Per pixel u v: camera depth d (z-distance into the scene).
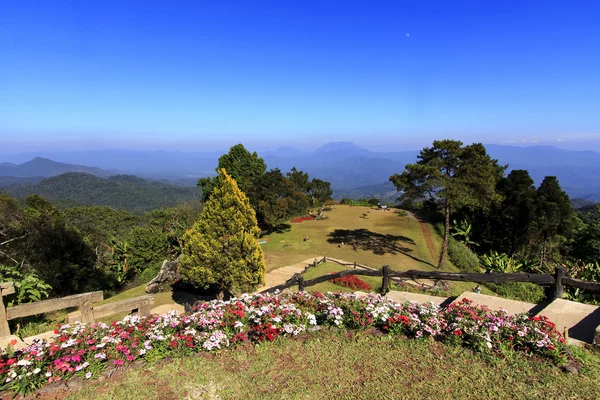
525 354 4.10
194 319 5.14
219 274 12.68
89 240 24.56
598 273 11.91
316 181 42.41
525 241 32.47
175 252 25.20
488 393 3.49
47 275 16.14
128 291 17.30
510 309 5.85
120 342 4.54
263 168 33.78
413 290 13.87
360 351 4.45
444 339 4.59
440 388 3.61
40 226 17.83
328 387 3.72
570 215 29.58
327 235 29.53
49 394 3.78
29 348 4.18
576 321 4.95
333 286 16.25
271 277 18.39
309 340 4.82
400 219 36.41
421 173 21.36
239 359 4.42
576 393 3.41
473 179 21.45
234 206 12.84
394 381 3.77
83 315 6.06
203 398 3.66
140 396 3.72
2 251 15.08
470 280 6.03
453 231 35.12
